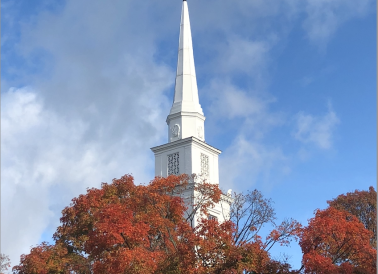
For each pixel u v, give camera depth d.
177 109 63.16
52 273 40.84
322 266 33.47
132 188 45.59
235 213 43.69
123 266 34.38
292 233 36.75
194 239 35.09
